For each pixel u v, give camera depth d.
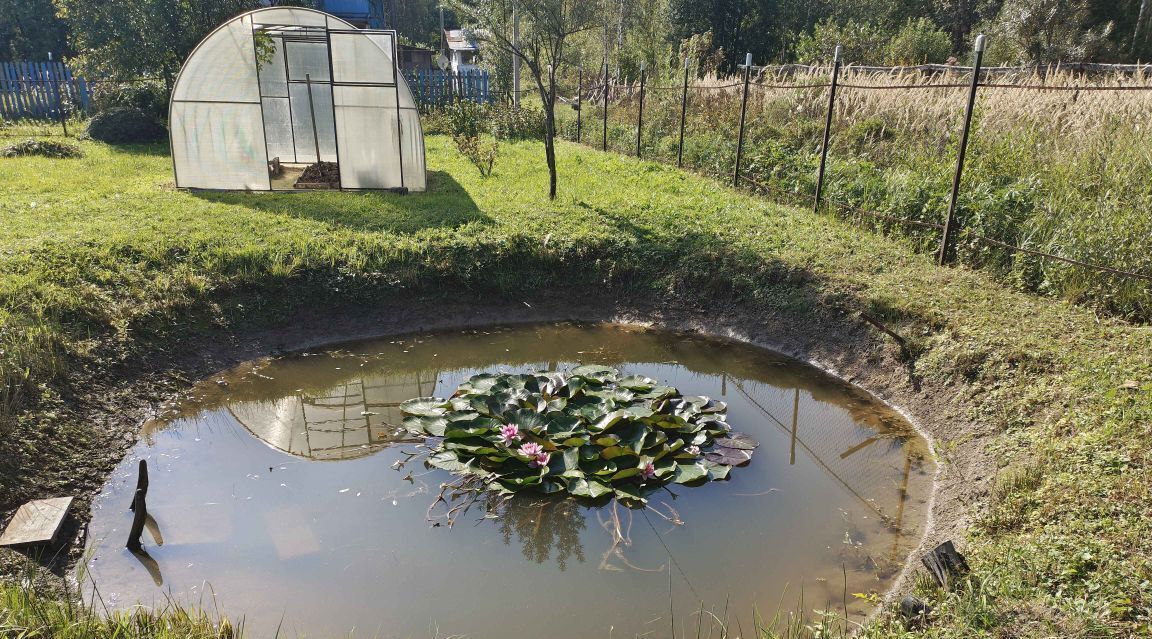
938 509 4.50
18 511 4.29
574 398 5.64
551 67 9.84
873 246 8.06
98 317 6.23
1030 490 4.04
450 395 6.34
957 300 6.51
